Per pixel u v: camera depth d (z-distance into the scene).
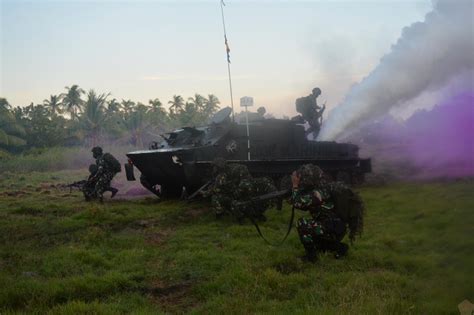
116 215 11.09
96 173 14.27
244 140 14.01
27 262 6.97
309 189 6.80
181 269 6.64
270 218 10.60
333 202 6.81
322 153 16.03
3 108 52.66
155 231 9.58
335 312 4.61
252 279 5.87
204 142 13.71
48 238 8.73
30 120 59.91
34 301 5.27
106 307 5.02
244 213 9.94
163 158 13.18
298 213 11.17
